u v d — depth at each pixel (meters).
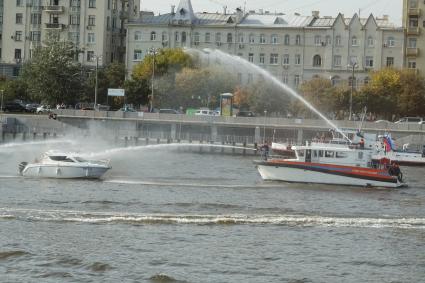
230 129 169.12
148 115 173.00
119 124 174.62
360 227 70.06
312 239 64.94
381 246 63.44
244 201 82.88
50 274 53.19
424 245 64.31
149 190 88.69
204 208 77.56
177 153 157.50
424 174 125.56
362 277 54.94
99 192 85.50
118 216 70.69
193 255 58.66
